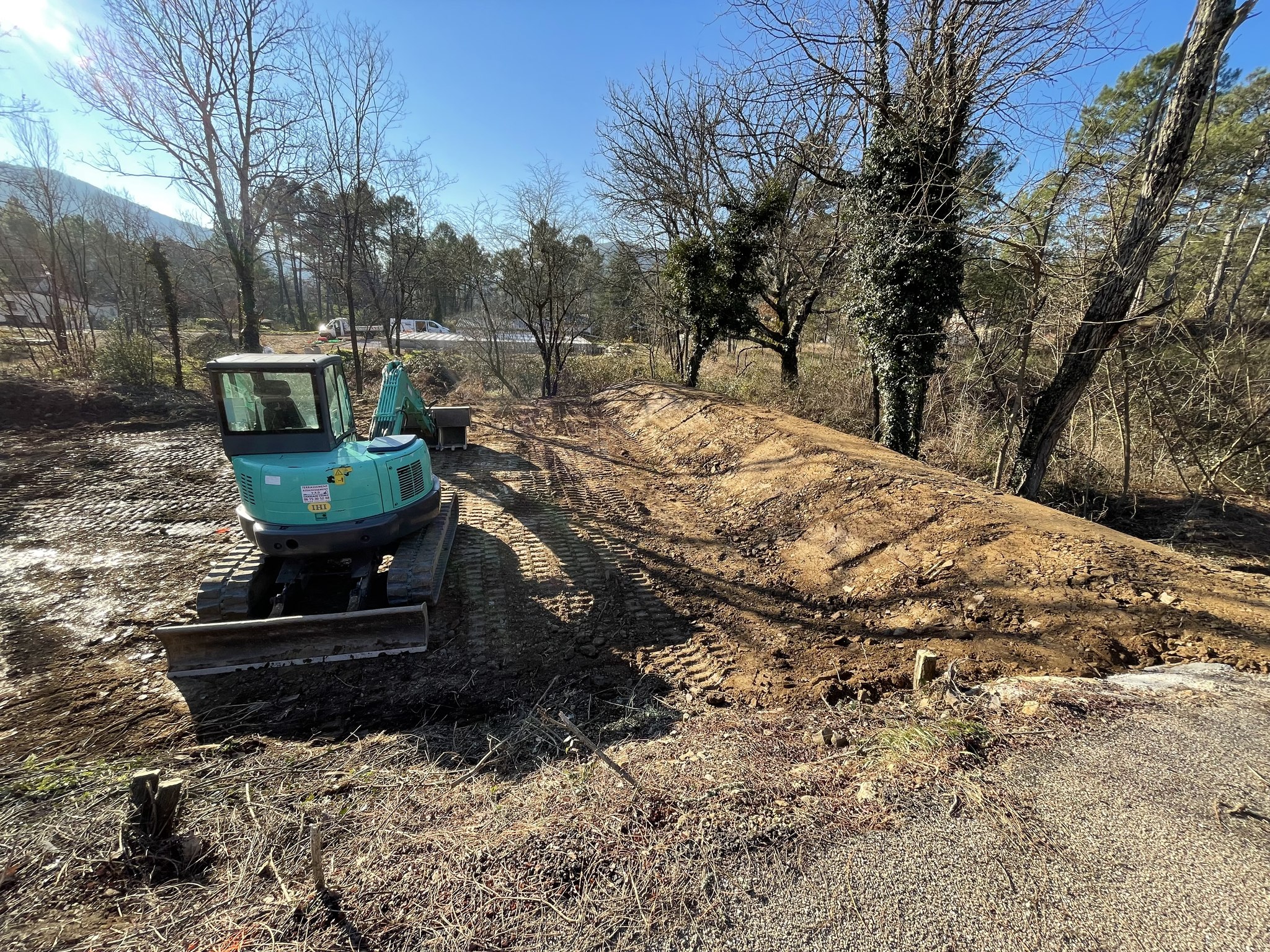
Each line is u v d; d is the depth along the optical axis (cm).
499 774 341
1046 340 846
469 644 511
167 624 548
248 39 1548
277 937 212
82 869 257
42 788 325
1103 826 253
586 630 535
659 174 1723
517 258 1883
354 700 440
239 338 2772
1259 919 208
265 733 404
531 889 229
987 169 934
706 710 420
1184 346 904
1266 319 1003
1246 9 612
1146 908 213
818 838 252
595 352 2933
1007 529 570
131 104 1491
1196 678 371
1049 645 435
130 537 743
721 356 2416
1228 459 901
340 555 536
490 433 1375
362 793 320
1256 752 298
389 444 572
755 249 1486
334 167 1739
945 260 907
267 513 516
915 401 971
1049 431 816
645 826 263
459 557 679
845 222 1237
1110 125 824
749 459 955
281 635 477
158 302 2075
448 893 229
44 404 1306
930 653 404
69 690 454
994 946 200
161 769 350
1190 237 973
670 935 207
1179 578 477
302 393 537
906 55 868
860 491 726
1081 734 317
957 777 288
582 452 1207
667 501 909
